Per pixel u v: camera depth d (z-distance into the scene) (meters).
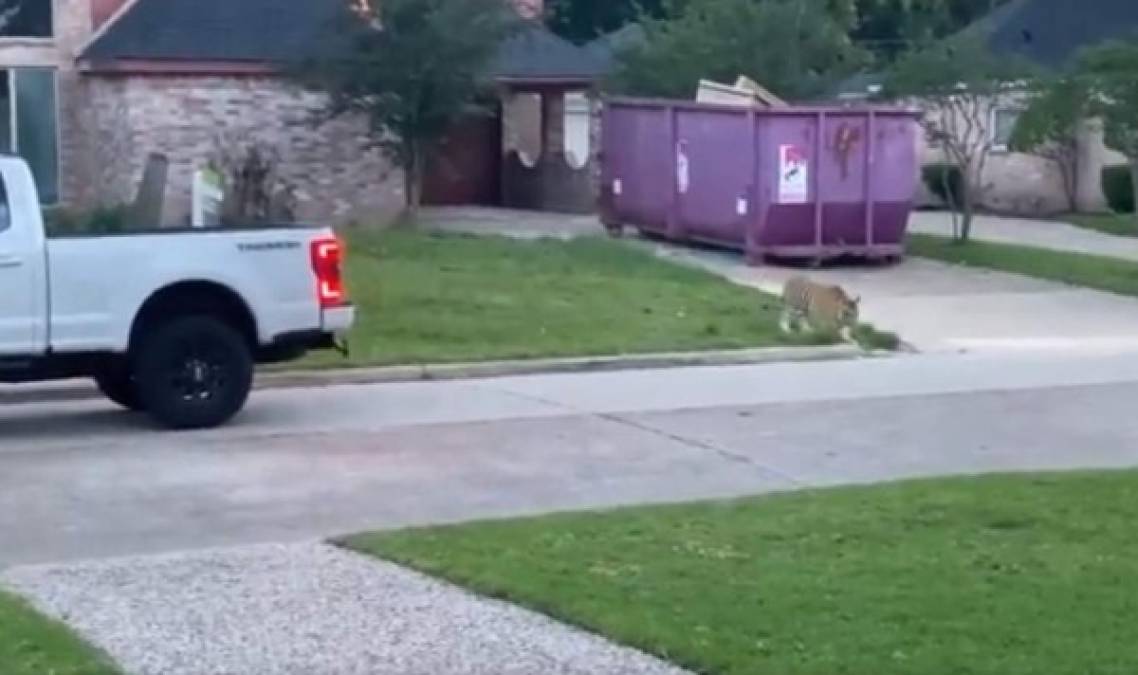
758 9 35.88
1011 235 36.16
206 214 24.75
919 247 32.50
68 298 15.48
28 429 16.09
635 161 33.50
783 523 11.32
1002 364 20.17
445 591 9.80
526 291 24.48
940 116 37.66
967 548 10.58
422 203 40.78
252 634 8.98
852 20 50.62
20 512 12.59
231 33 35.84
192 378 15.92
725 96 32.88
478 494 13.12
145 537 11.77
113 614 9.38
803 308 21.77
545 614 9.26
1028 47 44.62
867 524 11.27
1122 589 9.53
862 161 29.97
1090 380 18.89
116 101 35.53
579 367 19.78
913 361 20.50
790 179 29.73
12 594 9.82
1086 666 8.14
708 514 11.70
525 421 16.31
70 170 36.84
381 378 18.95
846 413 16.75
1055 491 12.30
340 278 16.50
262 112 35.88
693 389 18.33
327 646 8.76
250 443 15.22
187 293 15.91
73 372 15.77
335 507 12.67
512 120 41.38
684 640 8.59
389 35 34.22
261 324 16.05
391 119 34.75
